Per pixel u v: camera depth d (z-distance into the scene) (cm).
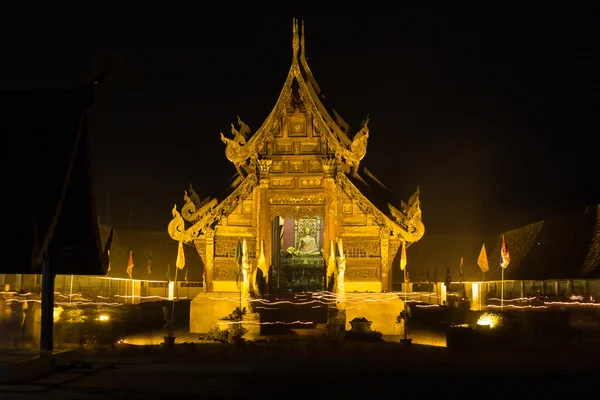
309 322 3162
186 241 3331
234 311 2992
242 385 1536
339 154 3294
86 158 1584
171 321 2697
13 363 1484
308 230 4097
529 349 2530
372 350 2542
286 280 4056
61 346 2642
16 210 1393
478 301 4462
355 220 3297
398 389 1504
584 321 2897
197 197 3341
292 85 3356
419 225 3209
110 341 2869
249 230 3319
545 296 3422
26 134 1499
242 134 3481
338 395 1416
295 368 1928
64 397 1312
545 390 1508
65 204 1597
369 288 3272
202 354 2395
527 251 3928
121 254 4581
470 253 4734
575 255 3189
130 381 1580
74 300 3403
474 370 1891
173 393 1396
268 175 3312
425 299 4334
